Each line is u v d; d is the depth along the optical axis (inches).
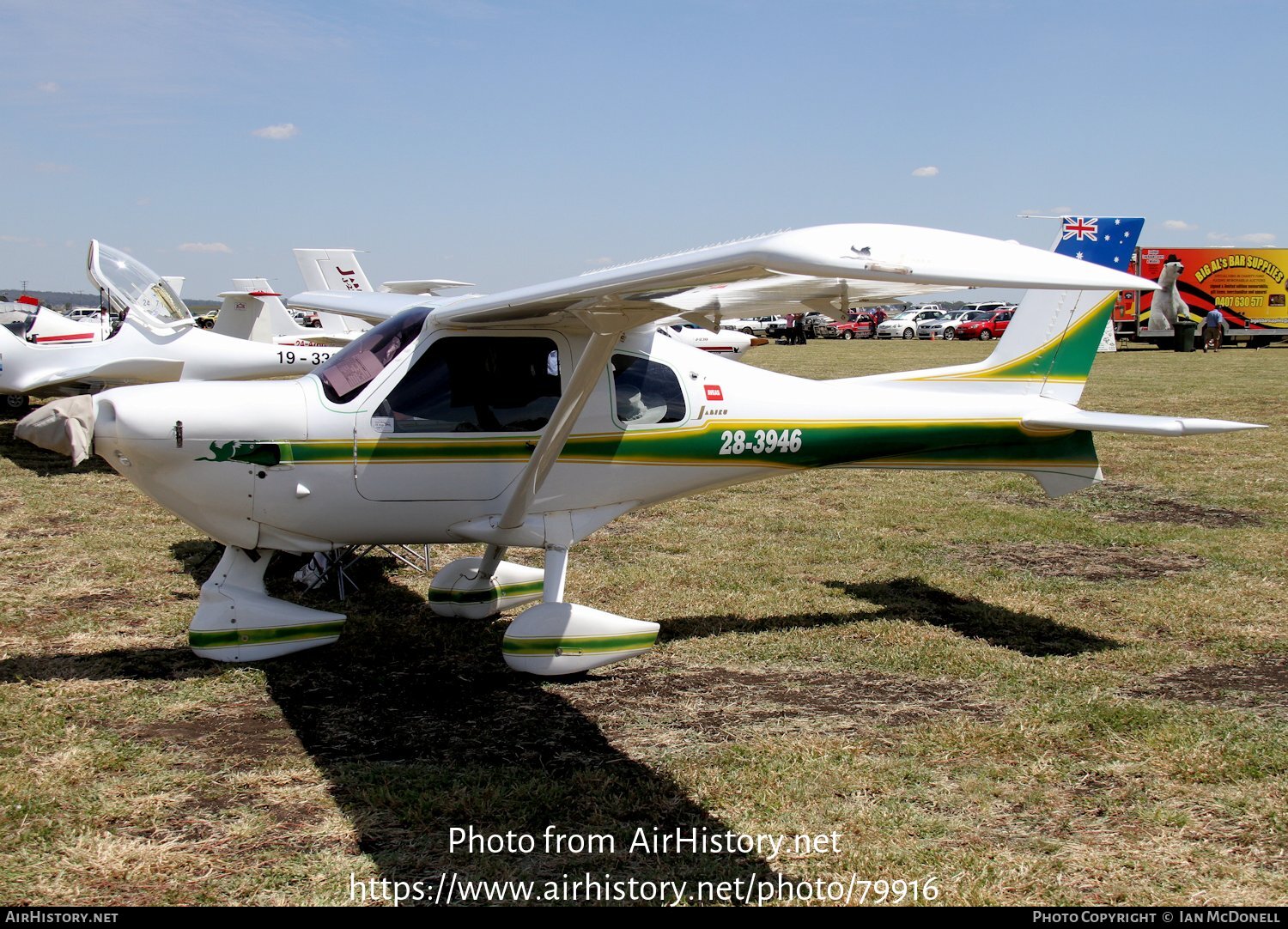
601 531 308.7
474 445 185.6
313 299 305.4
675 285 136.4
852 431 210.4
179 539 283.3
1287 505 343.3
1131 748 152.4
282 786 138.9
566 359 189.8
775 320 1736.0
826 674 185.8
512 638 179.3
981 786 140.5
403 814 132.0
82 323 491.5
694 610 225.8
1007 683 180.5
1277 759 148.2
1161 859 122.5
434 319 181.8
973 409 216.8
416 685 178.9
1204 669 187.8
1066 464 224.4
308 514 181.9
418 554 273.6
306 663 189.3
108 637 200.8
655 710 168.4
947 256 114.7
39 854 120.4
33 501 335.6
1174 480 390.9
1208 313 1312.7
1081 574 256.7
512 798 136.2
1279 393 690.8
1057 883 117.6
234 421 174.2
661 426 197.3
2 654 190.1
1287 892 115.7
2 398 573.0
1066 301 220.8
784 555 277.9
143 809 131.7
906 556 277.1
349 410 179.8
